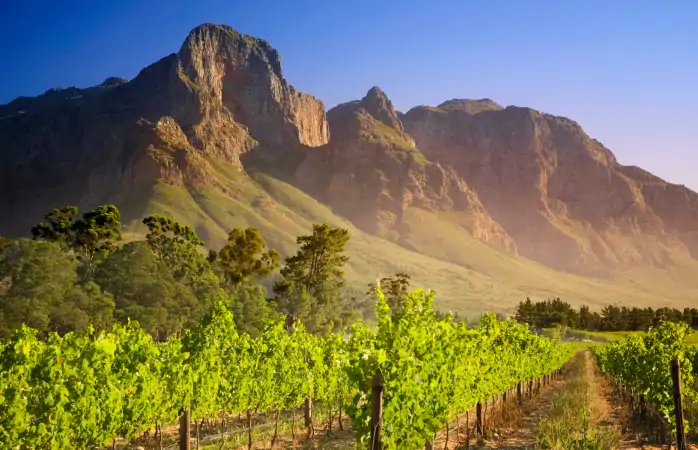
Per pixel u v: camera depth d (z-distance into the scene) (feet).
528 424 84.64
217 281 253.03
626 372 91.81
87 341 45.14
